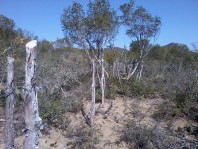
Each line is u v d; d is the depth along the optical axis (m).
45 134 10.09
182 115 11.60
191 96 12.30
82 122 10.93
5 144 6.15
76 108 11.68
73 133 10.04
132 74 16.66
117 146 9.66
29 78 5.05
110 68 16.55
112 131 10.48
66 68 14.28
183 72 16.25
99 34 10.84
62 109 11.12
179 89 13.00
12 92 5.90
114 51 16.61
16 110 9.52
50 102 10.99
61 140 9.83
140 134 9.76
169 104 12.23
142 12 17.72
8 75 5.84
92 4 10.52
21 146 8.78
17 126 9.39
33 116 5.14
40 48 24.02
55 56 17.69
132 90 13.95
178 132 10.20
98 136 10.07
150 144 9.52
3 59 9.59
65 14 10.39
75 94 12.83
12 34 20.22
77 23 10.35
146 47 19.00
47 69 13.27
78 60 15.74
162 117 11.38
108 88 14.00
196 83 12.83
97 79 13.85
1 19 20.42
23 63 11.54
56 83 12.55
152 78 18.19
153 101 13.14
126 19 17.84
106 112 11.72
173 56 28.16
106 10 10.57
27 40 15.92
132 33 18.31
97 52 11.47
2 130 9.66
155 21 18.09
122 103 12.88
